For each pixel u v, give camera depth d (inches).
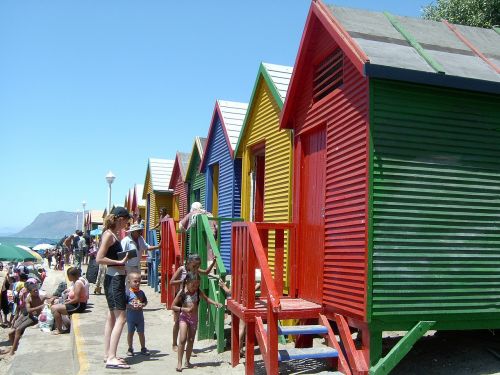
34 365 367.2
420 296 251.9
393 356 245.0
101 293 664.4
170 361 321.1
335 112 290.4
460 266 259.4
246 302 285.7
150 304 549.6
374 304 244.8
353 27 285.4
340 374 256.5
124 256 302.2
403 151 254.7
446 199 259.4
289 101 348.8
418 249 253.1
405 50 270.8
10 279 808.9
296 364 284.7
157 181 917.8
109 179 869.2
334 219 284.7
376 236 247.4
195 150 680.4
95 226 2022.6
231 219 421.7
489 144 269.6
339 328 269.7
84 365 307.4
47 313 511.8
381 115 252.8
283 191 396.8
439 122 261.4
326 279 291.3
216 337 371.9
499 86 260.1
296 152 348.2
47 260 1919.3
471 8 734.5
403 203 252.7
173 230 498.9
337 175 284.0
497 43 320.5
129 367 301.7
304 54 329.4
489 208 266.8
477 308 260.4
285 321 347.9
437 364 283.1
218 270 349.4
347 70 278.8
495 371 266.8
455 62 270.7
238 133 544.7
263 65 448.1
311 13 312.3
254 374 286.4
